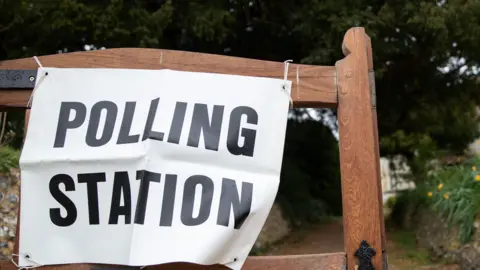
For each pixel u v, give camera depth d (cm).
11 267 230
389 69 992
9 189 524
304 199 1267
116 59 243
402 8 781
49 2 754
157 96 234
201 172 225
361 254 226
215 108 232
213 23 863
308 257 230
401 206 1043
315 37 902
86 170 227
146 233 219
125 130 230
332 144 1491
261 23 1073
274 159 229
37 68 243
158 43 845
